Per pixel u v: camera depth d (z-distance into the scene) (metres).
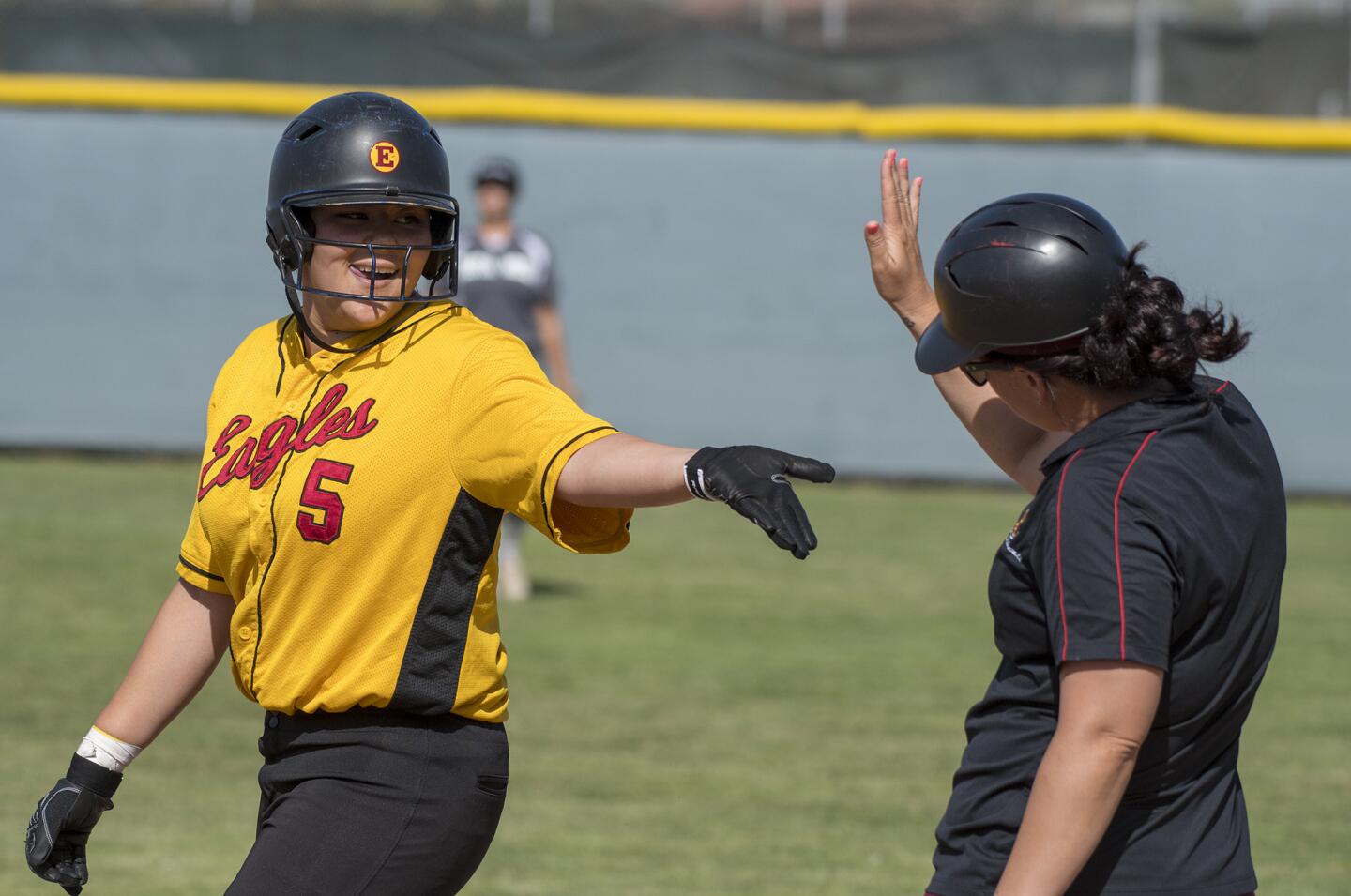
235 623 10.93
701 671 29.80
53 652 29.75
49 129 54.41
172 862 19.25
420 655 10.48
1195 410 9.32
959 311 9.56
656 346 54.38
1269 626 9.53
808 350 54.06
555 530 9.98
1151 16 52.34
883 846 20.22
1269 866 19.53
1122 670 8.70
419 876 10.59
